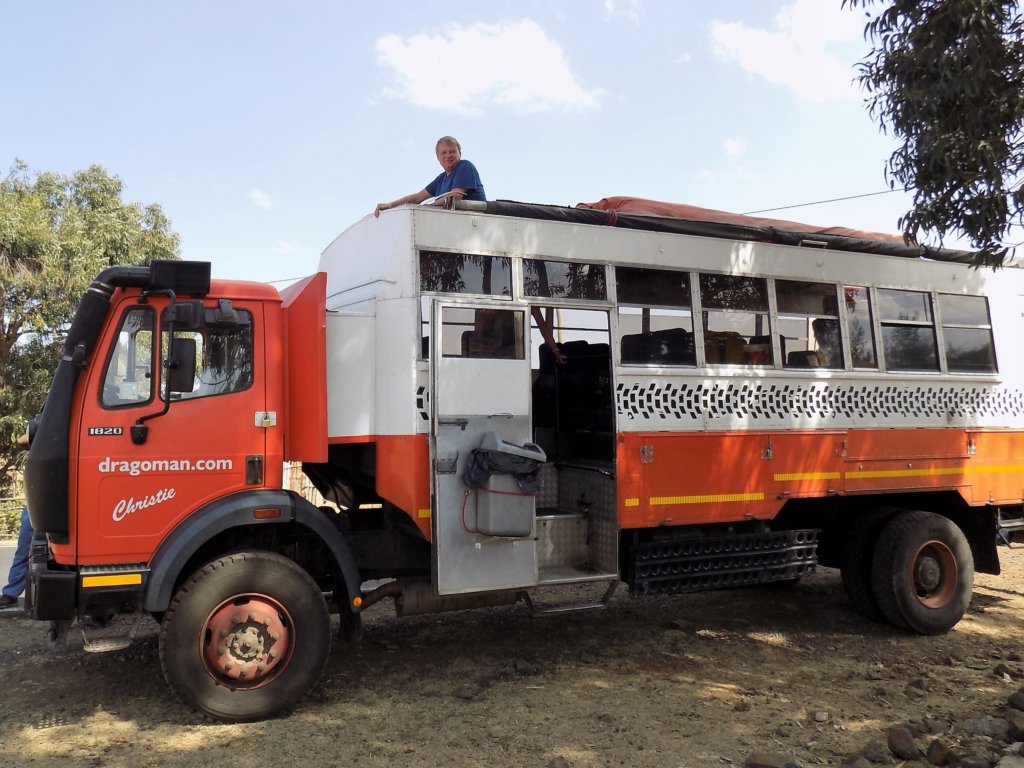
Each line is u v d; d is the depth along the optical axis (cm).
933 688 551
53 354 1527
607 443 635
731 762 424
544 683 555
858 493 682
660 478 600
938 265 755
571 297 582
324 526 508
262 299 515
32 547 503
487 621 724
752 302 661
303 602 487
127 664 584
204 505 487
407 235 533
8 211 1476
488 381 537
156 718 481
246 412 501
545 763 421
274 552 528
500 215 570
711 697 529
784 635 693
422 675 571
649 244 616
